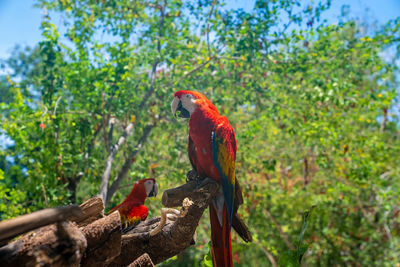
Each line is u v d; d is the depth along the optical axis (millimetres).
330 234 11344
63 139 7898
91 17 9211
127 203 4121
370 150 10383
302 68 8914
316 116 9547
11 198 7070
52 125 7559
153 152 9469
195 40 9430
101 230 1929
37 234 1704
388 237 11719
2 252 1592
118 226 1973
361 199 12164
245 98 9148
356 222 11844
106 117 8594
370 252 12047
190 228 2584
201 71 9156
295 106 9656
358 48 9156
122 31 9352
